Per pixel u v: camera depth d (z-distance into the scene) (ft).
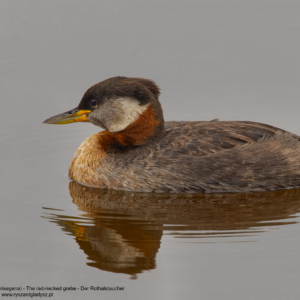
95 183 47.19
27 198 45.01
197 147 45.34
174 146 45.57
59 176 49.67
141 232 39.60
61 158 53.57
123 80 46.96
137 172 45.29
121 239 38.75
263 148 45.47
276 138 46.52
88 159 47.70
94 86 47.70
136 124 46.55
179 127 48.01
